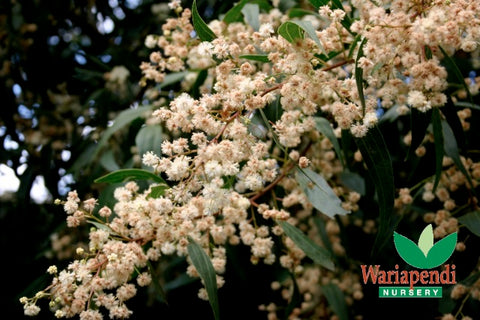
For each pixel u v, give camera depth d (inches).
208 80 107.7
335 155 114.0
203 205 71.0
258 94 70.8
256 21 100.3
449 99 89.3
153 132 105.2
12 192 131.5
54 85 140.4
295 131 76.0
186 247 76.6
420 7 68.7
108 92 134.9
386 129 112.9
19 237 123.1
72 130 137.2
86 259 70.0
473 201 96.5
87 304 70.4
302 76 71.6
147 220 71.4
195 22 83.3
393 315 110.7
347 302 116.6
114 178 84.2
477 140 109.2
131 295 69.6
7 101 137.9
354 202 107.1
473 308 95.4
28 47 139.9
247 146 70.9
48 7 139.7
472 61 119.2
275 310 115.7
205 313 110.8
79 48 142.7
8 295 113.6
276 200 99.3
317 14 98.4
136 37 141.5
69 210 71.7
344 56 78.3
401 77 79.0
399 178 113.9
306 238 88.7
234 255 107.1
